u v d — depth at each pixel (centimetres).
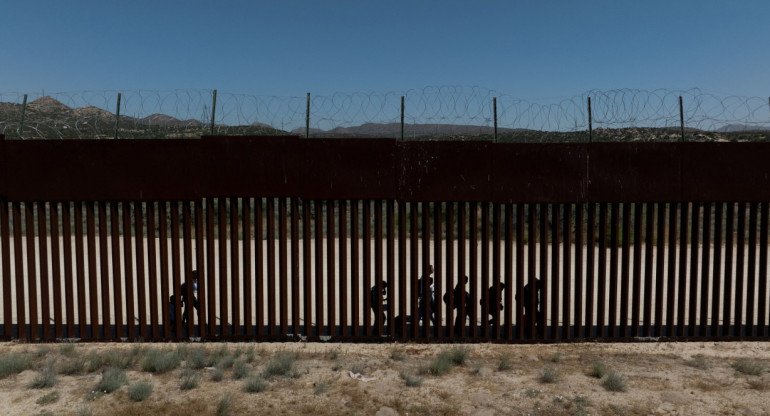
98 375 782
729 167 919
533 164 917
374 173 919
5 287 948
